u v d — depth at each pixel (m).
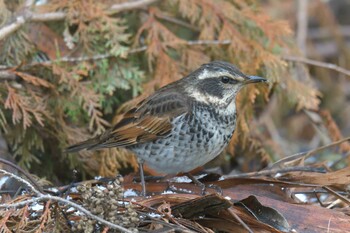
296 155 11.20
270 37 13.15
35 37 12.12
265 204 9.41
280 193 10.03
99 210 8.23
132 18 13.22
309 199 11.04
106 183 10.04
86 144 10.68
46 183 10.77
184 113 10.05
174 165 10.24
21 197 8.92
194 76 10.39
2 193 9.88
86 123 12.16
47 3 12.55
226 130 10.26
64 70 11.66
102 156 11.91
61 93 11.79
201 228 8.78
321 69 16.58
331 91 16.47
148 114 10.23
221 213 8.98
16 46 11.78
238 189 10.12
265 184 10.12
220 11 13.23
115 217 8.28
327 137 13.54
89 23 12.24
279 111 14.85
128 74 12.29
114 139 10.45
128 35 12.29
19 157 11.91
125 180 10.39
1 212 8.52
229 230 8.99
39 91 11.70
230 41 12.92
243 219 8.95
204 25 13.12
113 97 12.56
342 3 18.12
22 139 11.59
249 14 13.43
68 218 8.76
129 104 12.12
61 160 12.03
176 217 8.96
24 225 8.42
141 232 8.52
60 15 12.16
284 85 13.18
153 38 12.66
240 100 12.49
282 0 17.09
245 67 12.68
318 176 10.17
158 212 8.73
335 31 16.84
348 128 16.11
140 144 10.28
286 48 13.29
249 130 12.86
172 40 12.73
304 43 15.46
